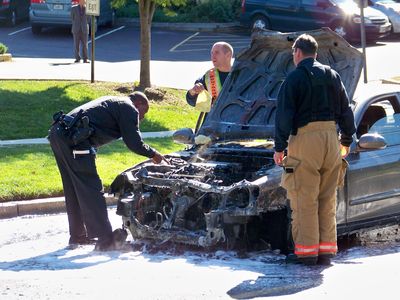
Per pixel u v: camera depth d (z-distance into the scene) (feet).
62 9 219.20
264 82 76.59
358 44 228.22
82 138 66.13
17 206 85.15
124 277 56.85
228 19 251.19
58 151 67.26
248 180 65.57
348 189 66.69
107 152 105.29
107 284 54.60
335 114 59.67
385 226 70.74
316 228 59.72
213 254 64.18
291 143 59.57
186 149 75.77
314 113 58.80
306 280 55.47
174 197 65.31
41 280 56.13
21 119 122.52
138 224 66.28
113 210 87.76
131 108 67.26
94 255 65.87
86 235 70.54
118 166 98.07
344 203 66.49
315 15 225.35
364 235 75.36
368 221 68.95
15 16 242.37
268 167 65.67
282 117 58.13
